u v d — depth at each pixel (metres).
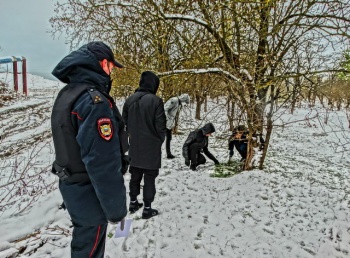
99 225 1.93
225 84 5.37
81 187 1.82
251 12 4.78
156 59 8.30
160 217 3.51
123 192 1.77
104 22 7.36
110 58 1.95
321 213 3.80
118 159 1.74
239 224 3.44
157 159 3.39
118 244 2.88
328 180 5.34
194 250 2.86
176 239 3.03
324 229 3.41
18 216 3.39
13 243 2.88
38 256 2.68
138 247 2.85
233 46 5.53
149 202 3.47
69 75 1.86
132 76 8.70
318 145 9.45
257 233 3.26
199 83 6.71
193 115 12.55
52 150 6.08
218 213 3.70
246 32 5.34
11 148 6.10
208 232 3.23
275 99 5.20
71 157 1.78
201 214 3.65
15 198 3.85
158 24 7.14
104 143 1.67
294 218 3.67
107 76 1.96
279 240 3.14
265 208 3.92
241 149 6.10
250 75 5.19
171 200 4.01
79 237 1.93
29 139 6.93
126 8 6.21
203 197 4.19
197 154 5.77
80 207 1.83
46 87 26.94
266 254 2.87
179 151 7.35
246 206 3.95
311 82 4.84
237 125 5.50
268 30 4.79
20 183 4.17
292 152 8.03
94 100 1.71
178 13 5.91
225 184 4.75
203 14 5.40
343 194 4.56
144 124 3.33
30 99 14.18
